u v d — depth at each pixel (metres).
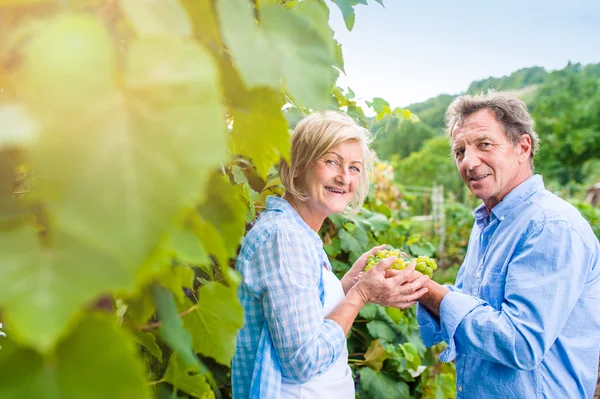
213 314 0.73
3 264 0.32
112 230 0.30
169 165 0.32
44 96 0.31
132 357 0.37
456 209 11.45
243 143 0.65
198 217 0.57
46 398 0.36
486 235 2.02
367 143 1.93
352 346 2.73
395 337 2.69
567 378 1.77
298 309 1.43
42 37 0.32
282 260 1.46
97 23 0.34
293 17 0.52
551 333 1.66
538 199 1.85
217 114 0.34
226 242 0.66
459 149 2.06
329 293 1.68
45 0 0.41
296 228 1.56
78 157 0.31
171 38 0.36
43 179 0.30
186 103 0.34
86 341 0.37
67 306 0.31
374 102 2.66
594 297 1.79
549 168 28.66
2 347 0.37
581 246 1.71
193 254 0.45
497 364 1.81
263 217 1.60
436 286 1.86
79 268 0.32
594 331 1.79
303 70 0.50
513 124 1.94
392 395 2.55
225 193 0.64
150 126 0.33
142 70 0.34
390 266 1.83
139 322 0.70
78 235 0.31
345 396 1.62
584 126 28.39
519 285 1.71
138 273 0.33
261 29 0.50
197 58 0.36
